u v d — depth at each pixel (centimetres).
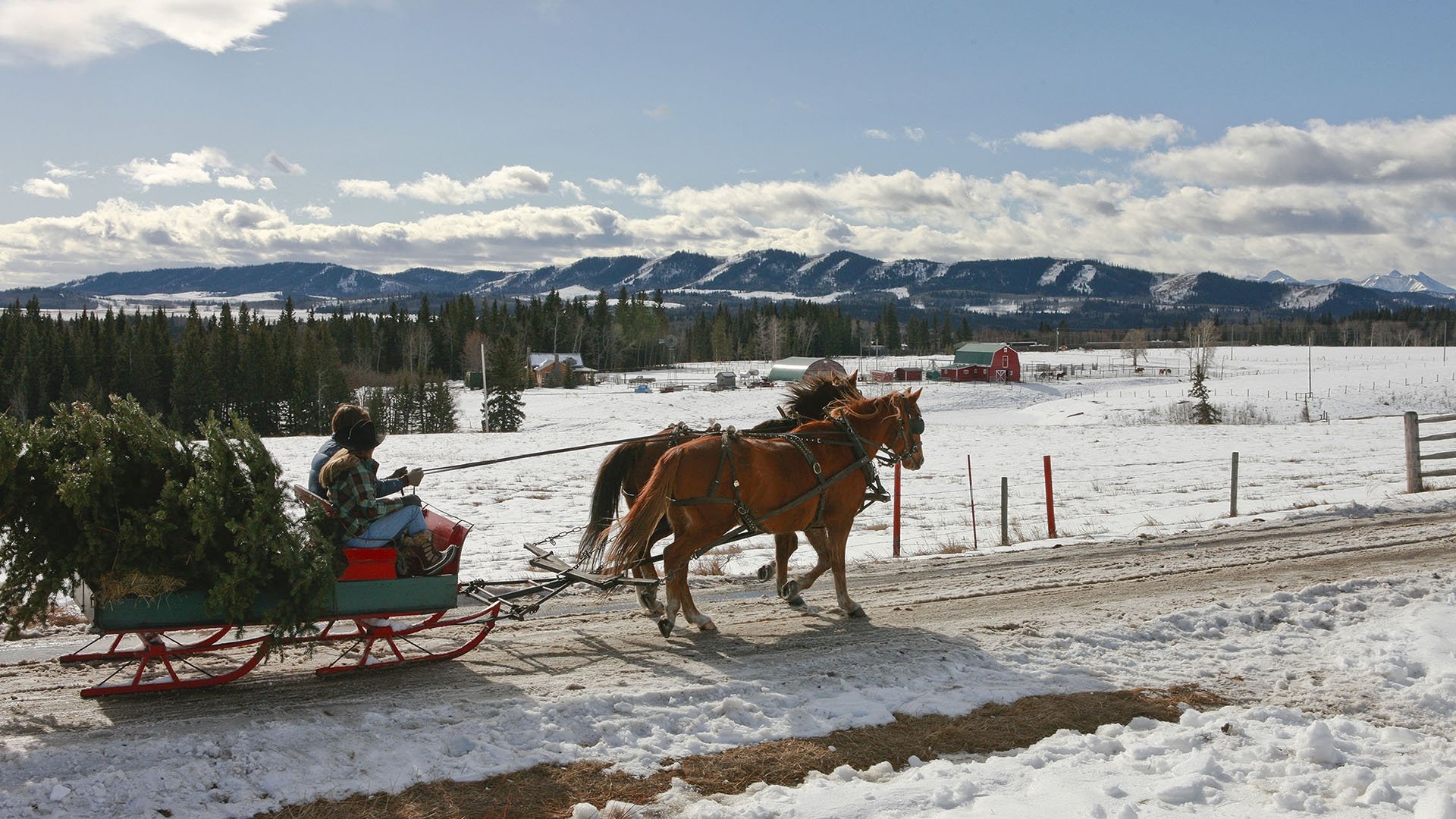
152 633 703
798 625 959
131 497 653
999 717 723
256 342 8956
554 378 10819
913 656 844
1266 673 840
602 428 5962
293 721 649
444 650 846
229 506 659
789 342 16275
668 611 894
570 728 662
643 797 580
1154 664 854
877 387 9088
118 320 10606
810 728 686
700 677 774
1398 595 1061
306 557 681
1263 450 3331
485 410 6594
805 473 934
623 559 834
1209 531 1581
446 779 585
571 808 565
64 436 648
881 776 618
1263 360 11919
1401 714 752
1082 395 8212
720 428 965
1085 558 1352
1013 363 9988
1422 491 1948
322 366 9088
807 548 1483
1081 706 748
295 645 820
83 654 693
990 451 3506
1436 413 6450
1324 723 684
